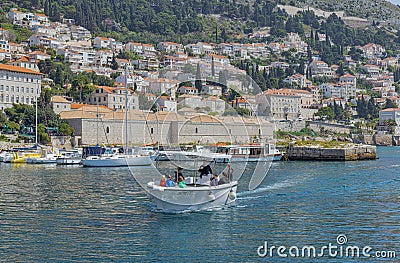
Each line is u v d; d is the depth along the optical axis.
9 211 39.47
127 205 41.84
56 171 79.69
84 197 46.88
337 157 104.38
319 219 36.47
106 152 98.88
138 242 30.09
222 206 41.25
